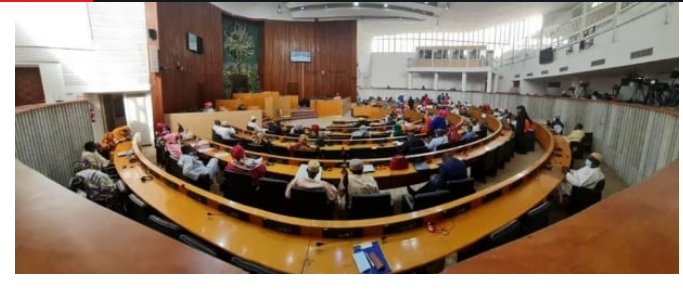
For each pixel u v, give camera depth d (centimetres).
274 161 523
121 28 879
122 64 890
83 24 830
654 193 105
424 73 2462
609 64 919
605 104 751
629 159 599
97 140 887
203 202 318
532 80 1722
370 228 254
